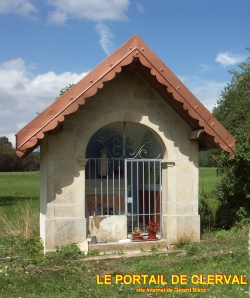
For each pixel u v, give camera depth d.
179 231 8.77
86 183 9.05
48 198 7.96
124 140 9.01
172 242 8.70
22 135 7.21
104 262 7.45
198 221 8.89
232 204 10.54
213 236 9.30
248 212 10.04
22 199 25.59
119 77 8.48
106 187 9.17
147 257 7.89
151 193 9.52
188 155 8.92
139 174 9.60
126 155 9.17
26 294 5.89
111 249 8.25
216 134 8.28
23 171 67.44
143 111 8.62
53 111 7.34
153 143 9.37
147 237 8.97
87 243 8.12
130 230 9.67
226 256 7.46
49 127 7.30
